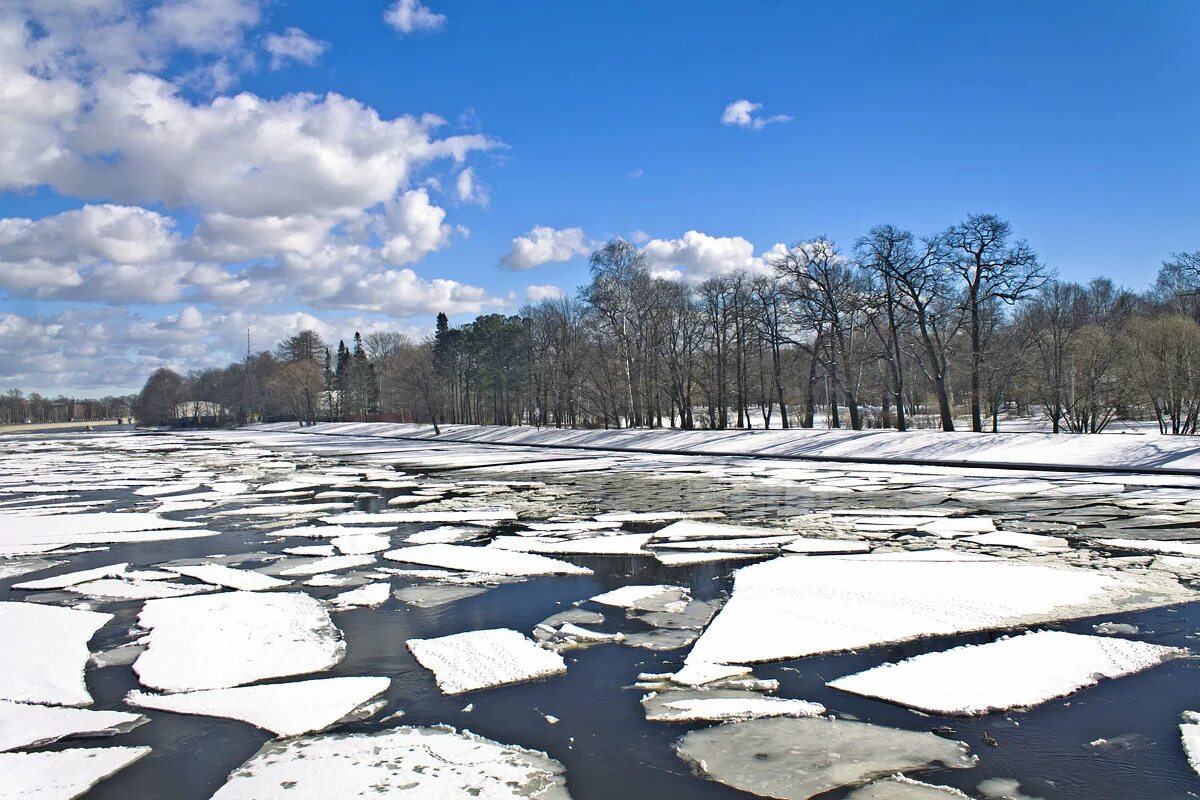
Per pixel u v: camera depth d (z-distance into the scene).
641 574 15.56
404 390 92.50
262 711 8.96
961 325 43.97
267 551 19.09
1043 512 21.91
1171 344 40.25
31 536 21.66
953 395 64.88
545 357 69.69
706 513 23.42
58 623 12.73
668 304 57.38
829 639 11.02
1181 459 30.91
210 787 7.20
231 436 103.81
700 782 7.14
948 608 12.34
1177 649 10.30
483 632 11.82
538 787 7.07
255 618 12.85
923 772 7.24
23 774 7.48
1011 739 7.86
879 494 26.91
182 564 17.61
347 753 7.84
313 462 50.91
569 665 10.39
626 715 8.69
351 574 16.20
